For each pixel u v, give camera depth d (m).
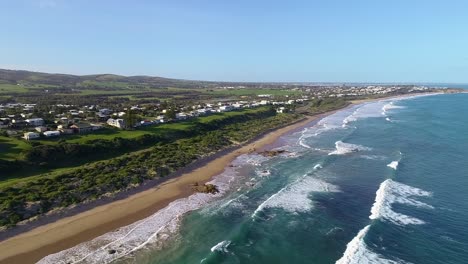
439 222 41.38
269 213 45.09
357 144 85.44
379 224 40.78
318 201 48.88
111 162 63.94
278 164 69.69
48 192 49.16
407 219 42.09
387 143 85.56
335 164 67.25
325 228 40.91
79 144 70.12
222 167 68.06
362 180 57.41
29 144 68.88
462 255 34.72
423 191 51.19
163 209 47.44
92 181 54.44
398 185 53.69
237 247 36.81
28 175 57.16
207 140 88.31
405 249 35.75
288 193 51.97
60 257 35.12
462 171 60.72
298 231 40.28
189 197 51.94
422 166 64.00
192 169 66.44
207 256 34.97
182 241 38.72
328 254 35.53
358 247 36.03
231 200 50.38
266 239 38.50
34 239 38.56
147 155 71.25
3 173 55.41
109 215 45.28
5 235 39.00
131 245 37.78
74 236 39.53
